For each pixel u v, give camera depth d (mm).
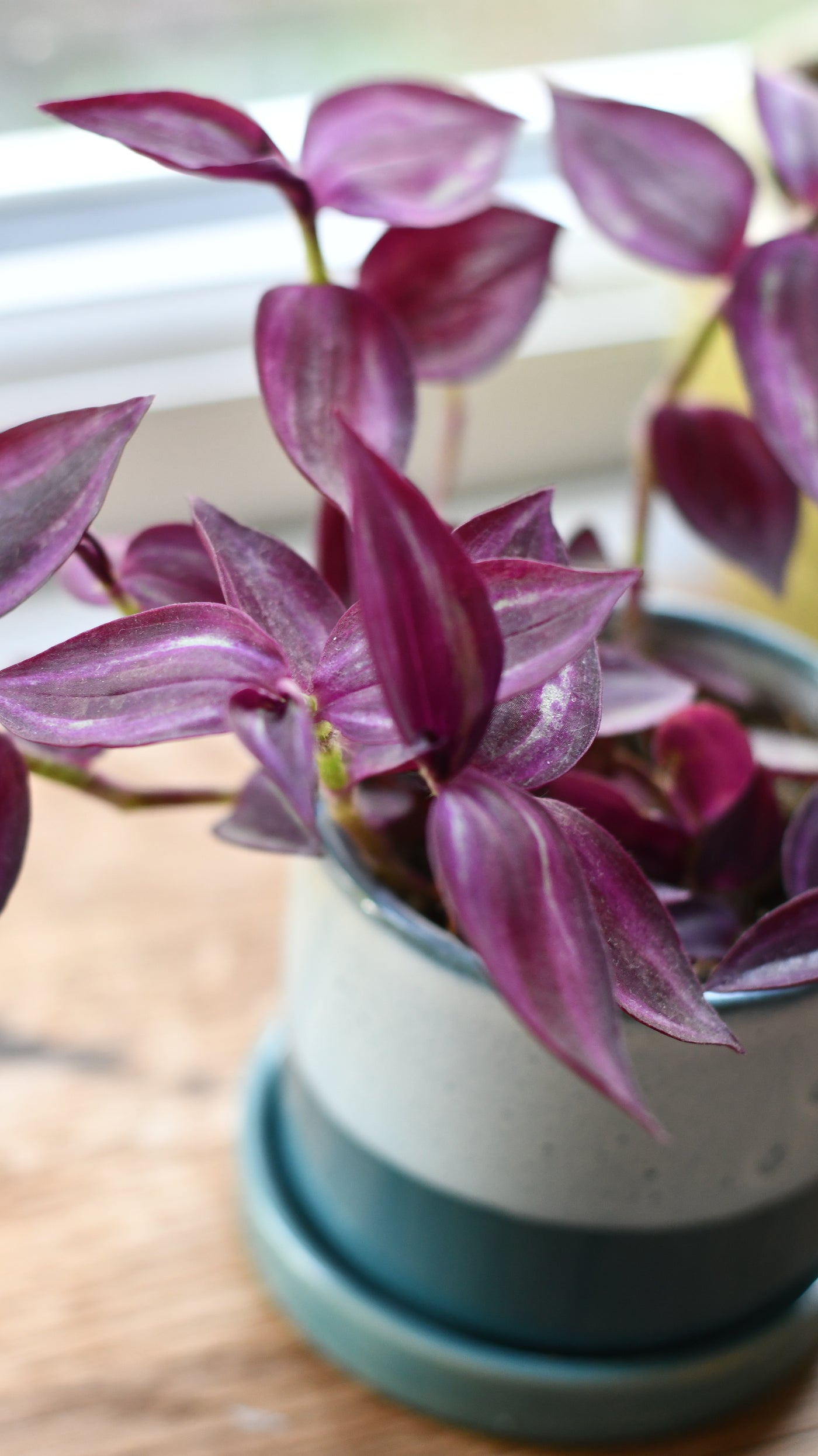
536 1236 605
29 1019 749
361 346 563
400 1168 611
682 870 595
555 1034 468
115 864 836
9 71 967
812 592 870
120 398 1010
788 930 542
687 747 592
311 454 551
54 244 1019
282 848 562
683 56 1136
